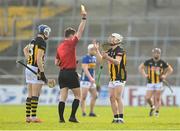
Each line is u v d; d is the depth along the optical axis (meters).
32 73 41.84
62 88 41.59
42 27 41.72
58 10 120.94
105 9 120.88
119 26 111.81
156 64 59.47
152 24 111.25
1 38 106.25
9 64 103.56
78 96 42.06
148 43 105.44
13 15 117.56
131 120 48.97
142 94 89.38
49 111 68.06
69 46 41.16
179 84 96.00
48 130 34.97
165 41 104.38
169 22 109.25
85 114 57.75
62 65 41.31
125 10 119.00
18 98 94.19
